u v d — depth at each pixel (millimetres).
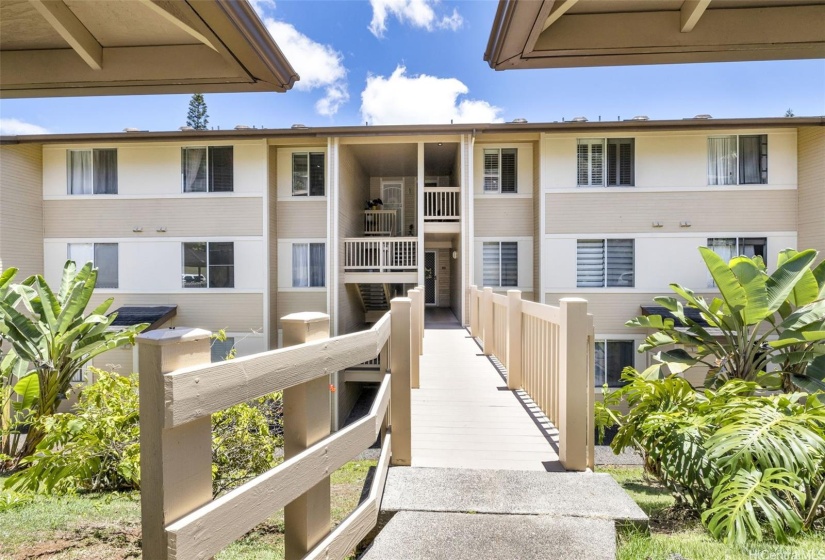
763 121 8883
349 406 10570
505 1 2078
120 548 2615
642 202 9562
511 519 1851
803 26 2189
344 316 10531
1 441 5828
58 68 2357
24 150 9812
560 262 9711
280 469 1146
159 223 10133
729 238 9383
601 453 7086
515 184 10312
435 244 12617
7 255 9523
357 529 1581
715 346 6910
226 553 2619
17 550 2586
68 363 6750
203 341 964
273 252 10359
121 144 10070
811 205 8922
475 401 3812
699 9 2098
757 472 2418
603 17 2277
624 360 9578
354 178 11820
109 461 3818
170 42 2355
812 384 6070
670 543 1983
